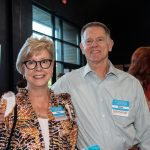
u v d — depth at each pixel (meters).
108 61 2.25
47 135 1.56
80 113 2.10
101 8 11.01
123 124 2.07
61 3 8.86
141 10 10.88
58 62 8.95
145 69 2.23
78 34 10.31
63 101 1.76
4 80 6.02
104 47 2.12
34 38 1.66
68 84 2.20
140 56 2.27
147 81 2.22
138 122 2.16
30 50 1.60
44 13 8.07
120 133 2.07
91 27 2.13
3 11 6.10
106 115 2.08
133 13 10.99
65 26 9.45
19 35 6.49
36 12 7.66
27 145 1.49
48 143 1.55
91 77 2.18
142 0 10.62
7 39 6.20
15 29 6.36
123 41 11.32
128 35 11.23
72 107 1.79
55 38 8.72
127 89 2.14
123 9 10.96
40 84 1.62
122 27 11.27
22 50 1.63
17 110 1.53
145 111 2.14
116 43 11.41
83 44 2.19
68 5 9.37
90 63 2.18
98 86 2.14
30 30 6.99
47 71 1.64
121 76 2.19
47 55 1.64
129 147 2.13
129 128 2.10
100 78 2.18
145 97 2.19
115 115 2.07
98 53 2.10
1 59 5.94
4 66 6.04
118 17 11.16
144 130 2.16
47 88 1.73
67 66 9.48
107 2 10.83
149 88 2.22
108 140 2.04
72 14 9.69
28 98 1.62
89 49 2.12
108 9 11.02
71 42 9.86
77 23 10.11
